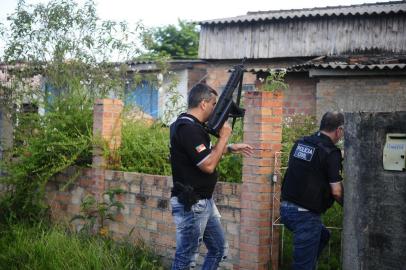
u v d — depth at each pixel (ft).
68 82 31.60
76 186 24.88
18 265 20.11
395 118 13.46
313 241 15.05
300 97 45.98
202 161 14.20
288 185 15.49
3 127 30.01
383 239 13.60
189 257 14.75
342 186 14.82
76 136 25.44
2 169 27.81
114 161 23.85
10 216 25.59
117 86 33.24
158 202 20.86
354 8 54.95
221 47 60.13
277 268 17.42
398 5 53.31
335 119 15.20
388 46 51.72
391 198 13.46
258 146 17.08
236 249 17.88
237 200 17.85
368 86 40.52
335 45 54.19
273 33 57.41
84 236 22.84
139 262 20.15
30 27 33.68
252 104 17.33
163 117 27.14
